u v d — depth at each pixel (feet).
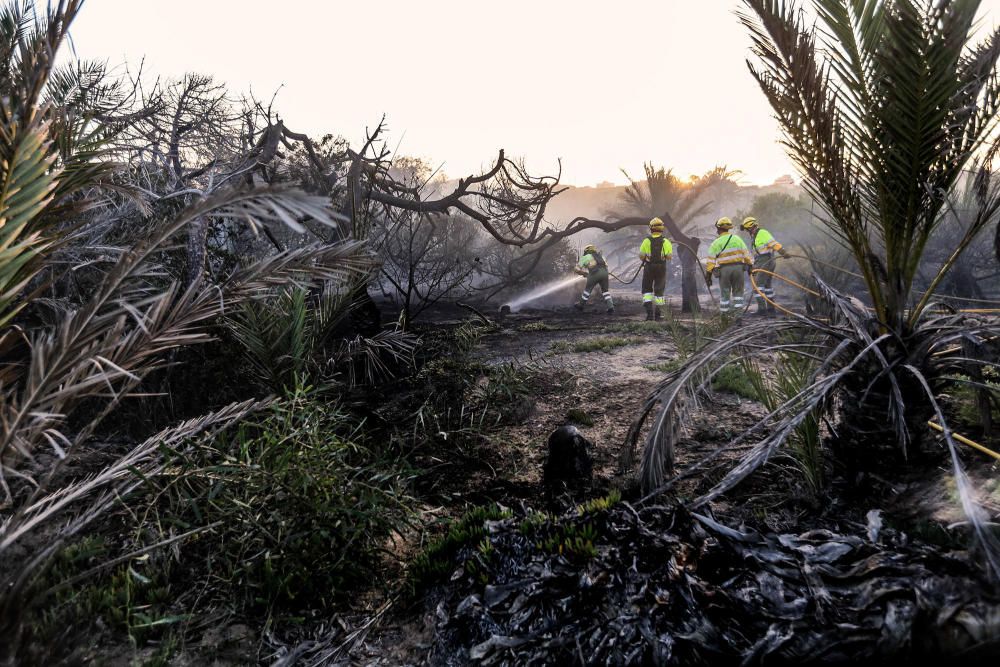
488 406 15.98
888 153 8.52
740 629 6.31
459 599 7.66
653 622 6.46
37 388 5.62
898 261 9.23
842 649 5.83
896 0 7.57
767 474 11.04
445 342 23.15
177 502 8.56
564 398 16.99
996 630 5.59
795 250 44.21
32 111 5.77
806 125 8.87
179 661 6.79
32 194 5.93
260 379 12.59
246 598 7.79
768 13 8.38
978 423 10.68
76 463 11.23
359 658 6.97
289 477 8.77
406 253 36.37
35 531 8.71
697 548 7.47
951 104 7.93
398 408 15.38
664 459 9.47
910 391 9.12
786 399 10.90
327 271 7.30
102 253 12.78
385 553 9.37
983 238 27.96
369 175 20.17
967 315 9.61
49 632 4.75
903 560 6.81
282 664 6.78
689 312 38.75
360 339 15.02
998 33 7.90
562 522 8.68
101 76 15.88
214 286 6.84
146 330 5.98
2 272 5.95
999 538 6.64
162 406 12.86
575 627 6.65
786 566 7.02
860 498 9.36
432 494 11.48
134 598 7.52
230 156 22.00
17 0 7.49
